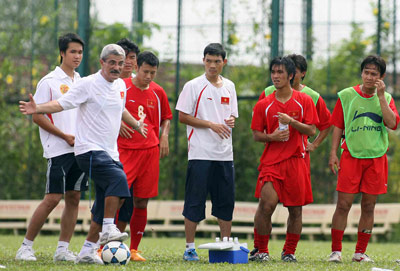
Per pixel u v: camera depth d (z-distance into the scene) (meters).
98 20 51.19
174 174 50.69
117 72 22.70
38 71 53.19
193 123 26.52
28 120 52.41
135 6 51.25
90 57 50.72
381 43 49.34
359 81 50.31
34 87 53.03
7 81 52.84
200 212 26.39
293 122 24.75
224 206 26.83
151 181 26.28
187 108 26.61
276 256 28.41
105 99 22.78
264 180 25.12
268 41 48.91
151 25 50.81
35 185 52.25
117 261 21.97
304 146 25.56
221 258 23.75
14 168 52.31
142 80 25.97
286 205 25.28
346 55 50.31
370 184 25.77
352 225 49.28
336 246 25.64
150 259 25.84
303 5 48.94
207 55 26.39
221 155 26.55
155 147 26.41
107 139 22.78
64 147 24.62
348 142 25.98
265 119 25.64
